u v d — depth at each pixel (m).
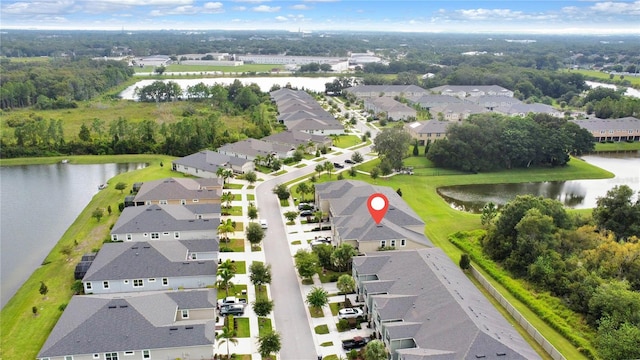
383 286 65.94
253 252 86.19
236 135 166.38
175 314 60.91
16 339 61.59
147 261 73.62
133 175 129.75
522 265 79.06
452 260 79.69
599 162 158.88
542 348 61.12
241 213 104.19
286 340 62.56
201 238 87.12
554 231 83.69
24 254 87.56
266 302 64.94
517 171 144.50
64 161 150.12
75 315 58.88
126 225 88.38
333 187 104.38
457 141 142.00
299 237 92.56
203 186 111.00
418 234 86.31
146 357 55.81
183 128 157.88
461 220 102.62
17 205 112.75
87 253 82.19
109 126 179.25
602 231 88.25
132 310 58.41
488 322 55.69
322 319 67.31
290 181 126.62
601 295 64.44
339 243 83.69
